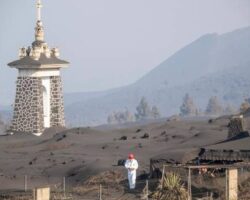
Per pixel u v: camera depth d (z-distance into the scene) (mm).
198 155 139000
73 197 128375
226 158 135750
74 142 187750
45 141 195125
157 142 176500
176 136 180500
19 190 138750
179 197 120875
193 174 129875
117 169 145875
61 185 143500
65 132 199750
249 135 152125
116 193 129750
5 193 134750
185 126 197750
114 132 199250
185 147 164125
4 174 157500
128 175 131250
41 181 149625
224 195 121312
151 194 124375
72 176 151000
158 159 137625
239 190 122125
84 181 143125
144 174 139375
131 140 182750
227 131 176250
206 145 156000
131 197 126188
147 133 189375
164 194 121750
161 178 129000
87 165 154375
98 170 147250
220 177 127375
